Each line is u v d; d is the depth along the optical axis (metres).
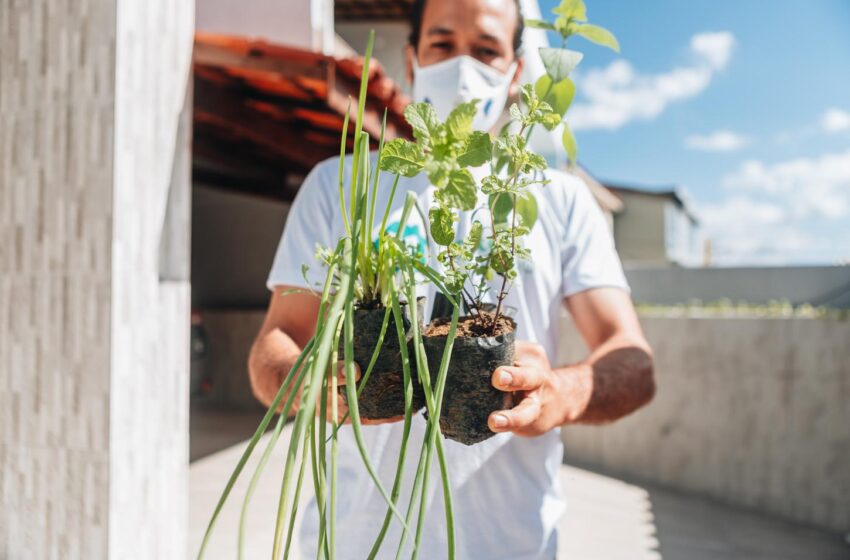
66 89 1.14
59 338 1.15
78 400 1.13
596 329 1.27
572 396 0.92
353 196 0.66
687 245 27.59
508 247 0.76
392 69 8.48
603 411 0.99
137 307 1.15
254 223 7.94
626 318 1.26
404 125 4.75
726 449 4.82
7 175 1.19
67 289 1.14
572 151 0.91
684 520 4.37
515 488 1.20
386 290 0.76
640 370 1.11
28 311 1.18
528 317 1.24
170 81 1.22
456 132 0.62
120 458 1.12
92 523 1.12
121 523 1.12
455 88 1.27
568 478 5.12
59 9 1.15
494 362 0.77
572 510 4.41
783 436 4.55
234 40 3.72
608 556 3.66
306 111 4.48
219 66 3.79
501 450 1.20
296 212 1.33
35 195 1.17
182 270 1.25
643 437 5.25
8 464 1.18
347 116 0.66
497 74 1.31
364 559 1.18
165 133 1.21
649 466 5.21
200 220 8.08
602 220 1.38
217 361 7.57
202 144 5.34
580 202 1.34
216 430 6.14
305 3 5.83
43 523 1.16
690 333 5.02
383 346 0.76
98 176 1.12
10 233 1.19
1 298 1.20
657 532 4.08
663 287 9.91
